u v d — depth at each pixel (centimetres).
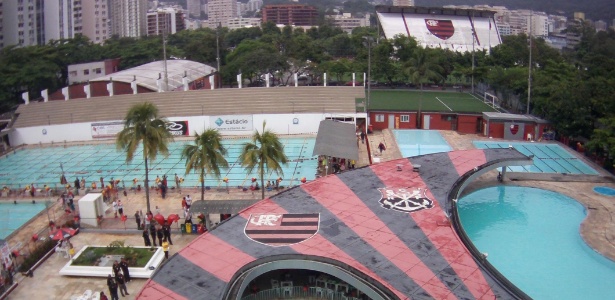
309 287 4425
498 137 9950
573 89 9156
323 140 7950
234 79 15700
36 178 8400
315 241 4572
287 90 10812
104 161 9169
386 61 15388
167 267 4197
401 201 5419
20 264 5328
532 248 5391
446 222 4903
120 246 5450
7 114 11800
